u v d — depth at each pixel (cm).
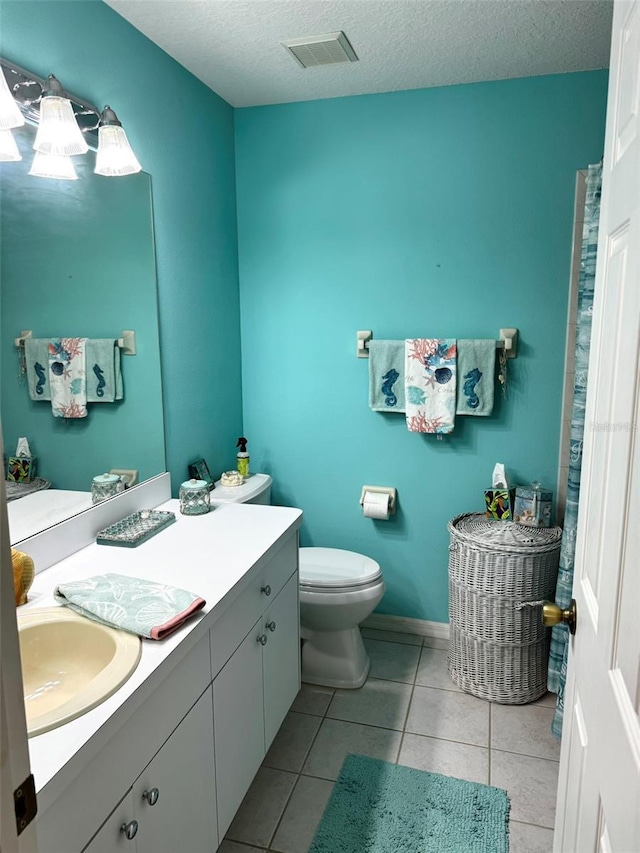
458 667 241
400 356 258
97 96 177
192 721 133
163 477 218
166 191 216
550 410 254
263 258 279
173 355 225
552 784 191
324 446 285
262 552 171
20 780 58
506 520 249
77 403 171
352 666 242
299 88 247
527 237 246
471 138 246
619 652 76
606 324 94
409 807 181
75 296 167
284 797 186
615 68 95
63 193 162
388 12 187
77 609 133
